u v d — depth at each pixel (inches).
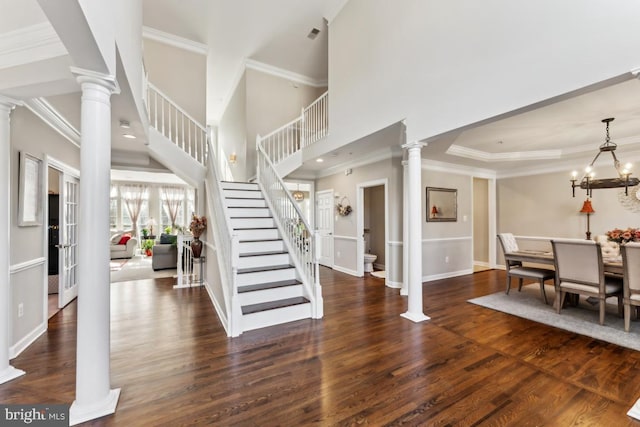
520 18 93.0
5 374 83.9
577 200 221.0
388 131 152.5
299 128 263.3
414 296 135.0
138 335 116.1
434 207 220.1
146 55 213.8
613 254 155.7
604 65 75.2
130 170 209.3
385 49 147.3
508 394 78.0
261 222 188.4
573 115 143.0
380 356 99.3
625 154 196.1
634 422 67.1
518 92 93.2
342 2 179.9
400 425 66.6
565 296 153.8
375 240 282.5
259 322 124.5
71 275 162.2
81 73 66.9
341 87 182.7
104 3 63.9
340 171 254.7
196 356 99.0
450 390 79.9
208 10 188.4
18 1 69.6
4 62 77.1
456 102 112.5
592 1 77.5
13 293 98.8
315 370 90.4
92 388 69.6
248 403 74.5
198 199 205.9
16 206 100.9
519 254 171.5
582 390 79.6
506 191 263.1
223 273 137.5
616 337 113.6
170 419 68.5
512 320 133.6
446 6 116.4
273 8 185.5
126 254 335.0
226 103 323.0
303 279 148.7
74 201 164.1
